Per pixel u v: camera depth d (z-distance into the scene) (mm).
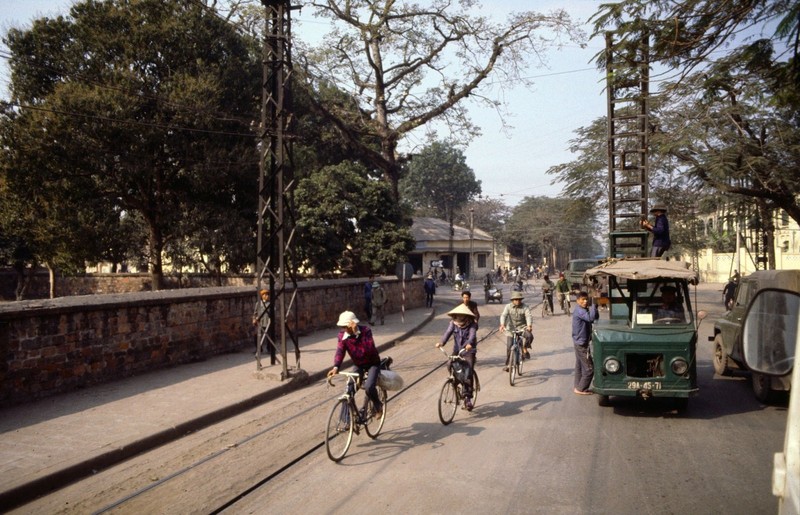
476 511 5332
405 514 5297
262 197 13133
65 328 10641
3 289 42188
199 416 8836
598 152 24422
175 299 13570
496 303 35906
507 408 9484
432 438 7805
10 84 24672
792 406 2523
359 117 32688
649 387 8672
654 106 13219
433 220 67938
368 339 7715
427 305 33844
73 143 22984
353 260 32062
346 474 6441
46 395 10188
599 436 7766
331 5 28969
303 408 9922
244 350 16109
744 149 16188
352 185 31031
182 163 25578
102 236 25406
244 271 34438
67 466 6531
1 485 5934
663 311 9422
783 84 7977
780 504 2529
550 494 5715
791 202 16656
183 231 26109
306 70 27984
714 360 12805
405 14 29562
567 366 13555
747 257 44469
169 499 5859
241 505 5652
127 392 10594
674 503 5457
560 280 27062
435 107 31562
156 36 24359
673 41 8508
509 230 83250
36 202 24719
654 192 23234
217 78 25109
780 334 7539
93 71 24391
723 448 7176
